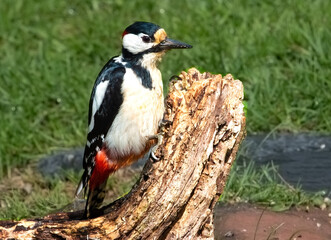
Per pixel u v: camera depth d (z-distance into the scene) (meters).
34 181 12.27
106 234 8.18
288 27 15.37
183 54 14.88
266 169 11.38
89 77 14.69
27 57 15.80
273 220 9.91
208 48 15.08
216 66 14.49
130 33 8.83
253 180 10.96
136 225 8.10
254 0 16.94
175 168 7.90
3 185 12.27
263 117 13.08
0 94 14.55
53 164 12.66
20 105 14.12
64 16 17.47
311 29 15.29
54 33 16.64
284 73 14.40
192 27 16.00
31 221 8.41
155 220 8.05
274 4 16.72
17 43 16.50
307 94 13.43
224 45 15.13
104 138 8.84
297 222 9.89
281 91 13.52
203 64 14.52
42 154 13.09
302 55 14.61
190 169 7.89
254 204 10.40
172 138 7.91
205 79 8.06
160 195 7.95
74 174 12.10
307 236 9.46
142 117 8.70
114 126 8.76
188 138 7.86
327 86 13.55
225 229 9.62
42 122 13.99
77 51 15.97
